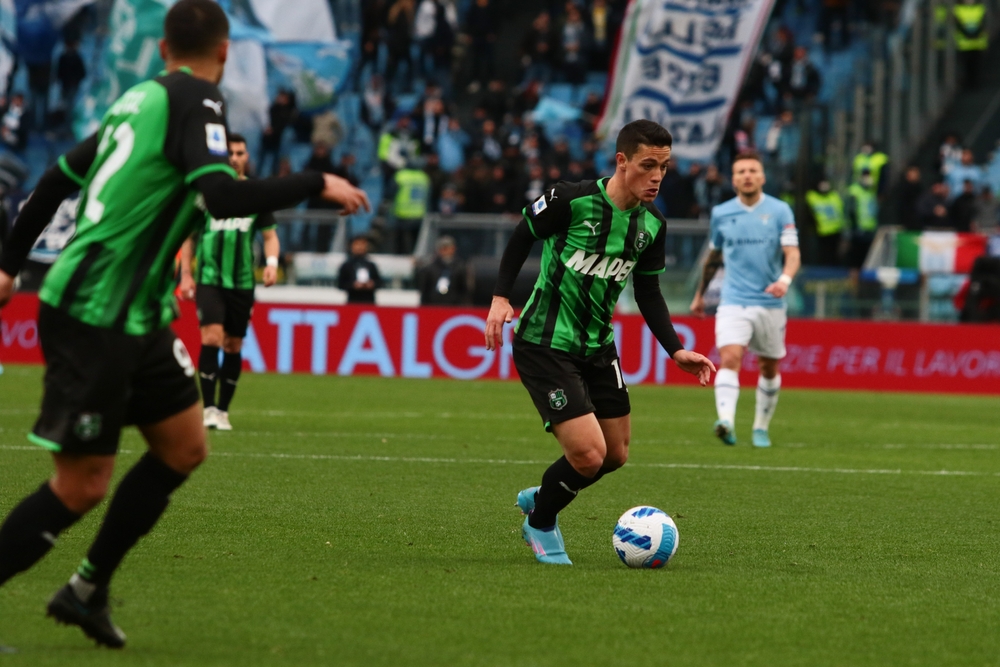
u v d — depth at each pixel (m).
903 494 29.27
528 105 91.44
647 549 19.55
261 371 65.75
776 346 38.28
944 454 38.44
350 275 68.38
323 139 87.25
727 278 38.22
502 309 20.30
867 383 67.88
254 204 13.02
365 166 91.81
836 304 73.44
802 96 91.94
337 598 16.91
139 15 74.44
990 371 67.62
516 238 20.22
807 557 21.05
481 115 90.50
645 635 15.32
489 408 49.78
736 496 28.23
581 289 19.80
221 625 15.27
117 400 13.52
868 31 99.00
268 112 84.19
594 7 99.81
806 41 102.06
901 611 17.08
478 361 66.25
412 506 25.41
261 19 85.25
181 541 20.70
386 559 19.81
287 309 65.94
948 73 97.94
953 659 14.60
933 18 96.44
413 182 77.25
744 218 37.62
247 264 38.50
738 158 37.72
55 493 13.86
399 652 14.22
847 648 14.97
